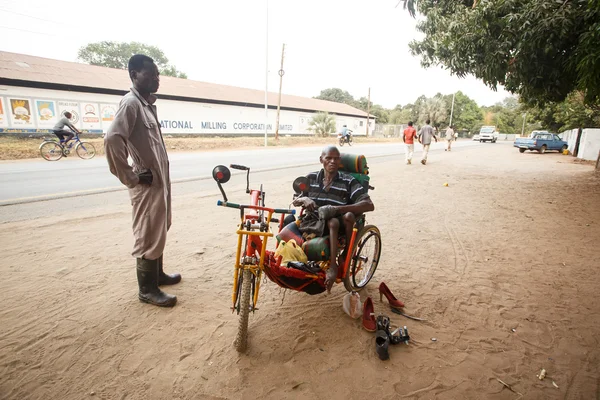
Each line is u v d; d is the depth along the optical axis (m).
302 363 2.42
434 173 11.74
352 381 2.27
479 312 3.14
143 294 3.09
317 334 2.76
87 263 3.86
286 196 7.27
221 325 2.83
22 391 2.11
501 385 2.28
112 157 2.60
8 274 3.56
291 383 2.23
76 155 15.24
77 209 5.95
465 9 8.62
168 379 2.24
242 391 2.16
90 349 2.49
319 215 2.88
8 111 18.27
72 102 20.27
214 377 2.27
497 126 74.62
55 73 21.33
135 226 2.97
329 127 35.19
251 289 2.63
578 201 7.64
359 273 3.67
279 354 2.51
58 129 13.77
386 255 4.44
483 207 7.03
